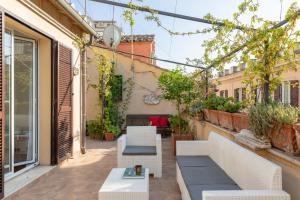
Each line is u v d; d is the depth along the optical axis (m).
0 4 3.76
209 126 6.30
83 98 7.30
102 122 9.98
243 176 2.92
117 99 11.01
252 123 3.23
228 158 3.51
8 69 4.60
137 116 11.09
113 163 6.19
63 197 4.05
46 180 4.88
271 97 3.58
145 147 5.68
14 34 4.96
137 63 11.37
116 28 6.79
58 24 5.70
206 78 7.05
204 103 6.58
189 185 3.10
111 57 10.98
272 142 3.04
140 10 4.57
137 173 3.59
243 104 4.47
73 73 6.66
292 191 2.62
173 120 7.91
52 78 5.53
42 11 4.91
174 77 7.39
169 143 9.02
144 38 13.28
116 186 3.17
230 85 12.37
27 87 5.36
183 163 4.13
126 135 6.02
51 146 5.55
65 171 5.49
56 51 5.62
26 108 5.34
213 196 2.10
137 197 2.97
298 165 2.42
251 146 3.19
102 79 10.14
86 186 4.56
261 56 3.63
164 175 5.20
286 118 2.72
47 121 5.55
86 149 7.97
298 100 6.28
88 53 11.06
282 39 3.27
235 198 2.09
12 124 4.62
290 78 6.26
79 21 6.20
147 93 11.36
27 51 5.34
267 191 2.16
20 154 5.18
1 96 3.64
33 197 4.05
